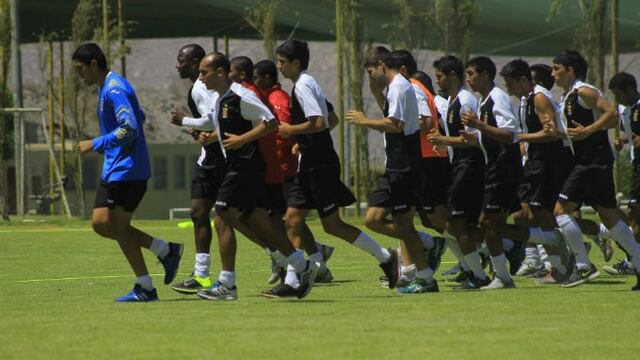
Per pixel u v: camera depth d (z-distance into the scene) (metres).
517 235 35.62
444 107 37.59
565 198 33.16
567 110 33.44
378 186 32.59
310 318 25.27
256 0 108.44
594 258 47.47
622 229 32.53
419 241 31.88
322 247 37.19
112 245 61.78
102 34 114.50
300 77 31.14
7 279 39.03
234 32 133.50
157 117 163.88
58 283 37.09
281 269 35.53
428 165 34.97
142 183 29.59
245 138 28.81
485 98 33.06
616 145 40.03
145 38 135.38
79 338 22.22
